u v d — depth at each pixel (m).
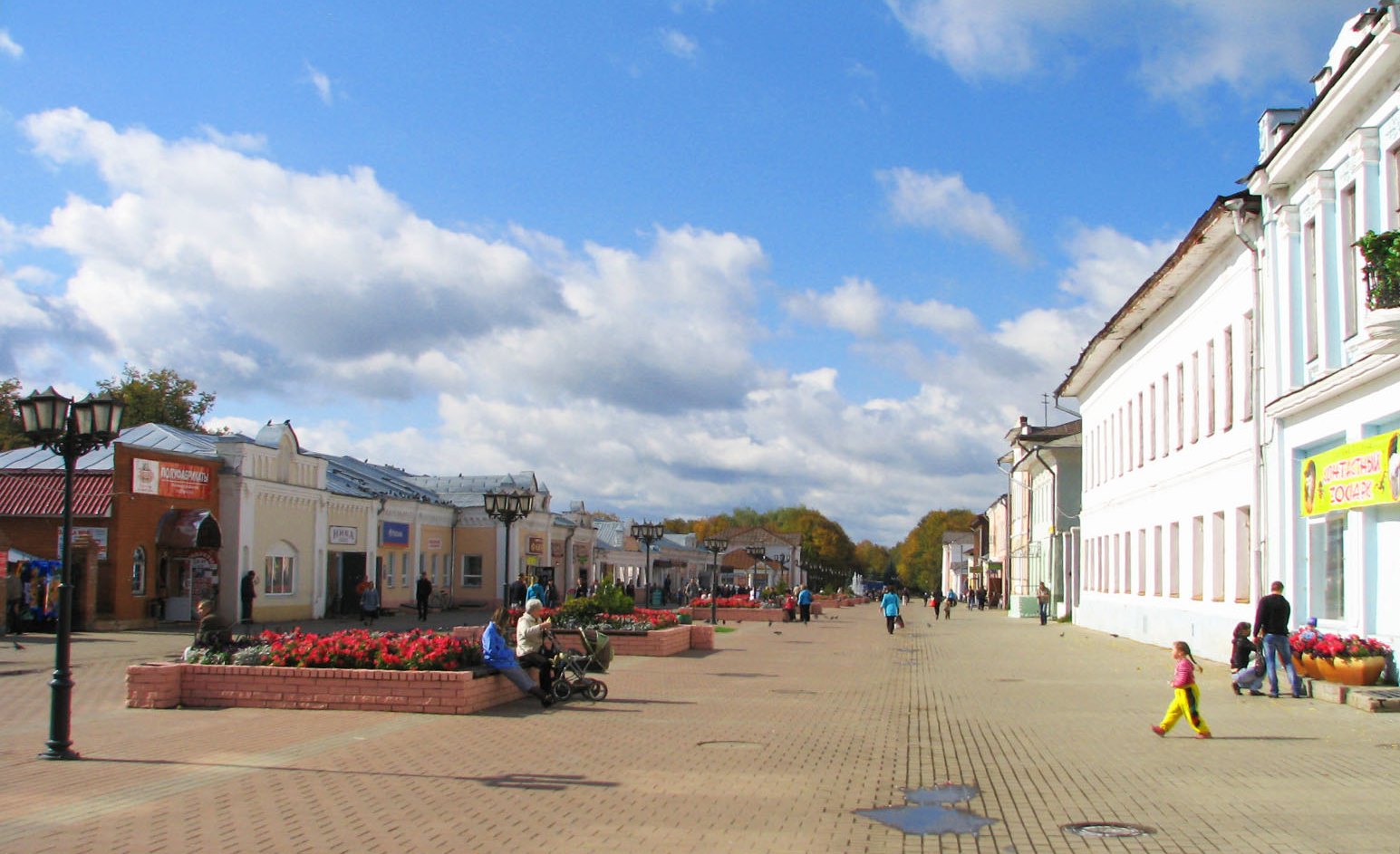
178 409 71.31
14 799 9.55
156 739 12.88
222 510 38.41
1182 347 29.34
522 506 25.72
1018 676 22.91
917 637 38.41
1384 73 16.75
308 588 43.19
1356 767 11.30
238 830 8.53
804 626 47.25
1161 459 31.70
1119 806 9.67
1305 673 17.89
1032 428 63.84
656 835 8.59
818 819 9.22
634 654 26.86
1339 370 18.17
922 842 8.44
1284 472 21.11
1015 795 10.21
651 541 46.22
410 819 8.99
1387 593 17.67
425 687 15.40
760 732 14.27
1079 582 51.47
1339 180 18.72
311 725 14.09
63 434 12.20
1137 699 18.19
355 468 56.25
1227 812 9.32
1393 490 16.64
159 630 33.59
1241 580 24.25
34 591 31.91
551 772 11.15
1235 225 22.33
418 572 53.94
